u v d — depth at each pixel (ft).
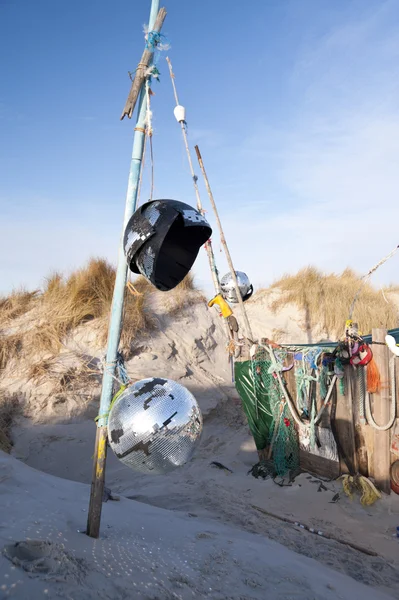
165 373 31.83
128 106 10.50
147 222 9.23
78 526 10.93
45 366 29.94
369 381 19.04
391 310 43.16
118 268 10.69
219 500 19.56
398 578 13.32
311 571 11.76
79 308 33.88
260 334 40.57
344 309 41.91
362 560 14.33
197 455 26.81
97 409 28.63
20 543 9.05
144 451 7.99
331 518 17.65
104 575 8.79
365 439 19.76
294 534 16.16
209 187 21.44
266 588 9.95
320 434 21.56
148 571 9.47
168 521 14.10
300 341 40.52
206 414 30.14
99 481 10.55
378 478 18.94
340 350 19.80
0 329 33.30
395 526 16.81
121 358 10.75
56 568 8.54
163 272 10.16
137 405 8.09
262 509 18.52
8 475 14.14
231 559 11.16
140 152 10.51
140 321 34.22
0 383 29.37
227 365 36.22
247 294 21.77
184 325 36.63
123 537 11.16
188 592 9.00
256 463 24.94
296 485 20.90
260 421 23.39
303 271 47.83
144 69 10.37
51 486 14.69
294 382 22.75
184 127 15.87
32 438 26.76
